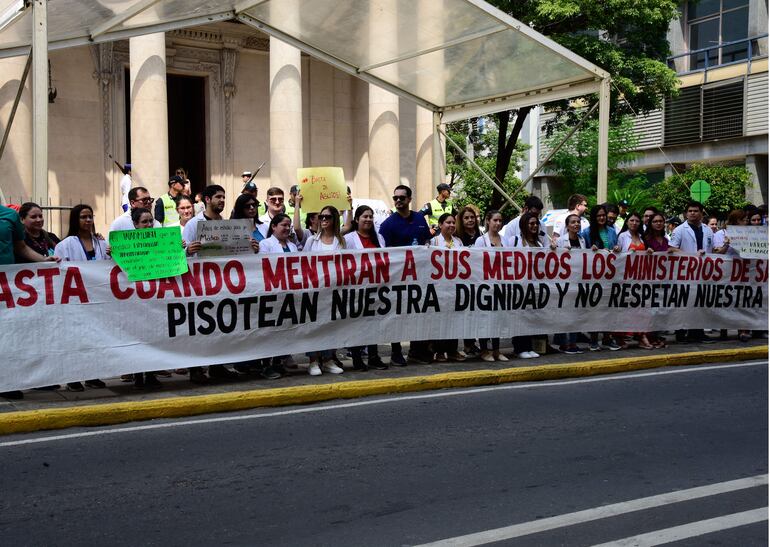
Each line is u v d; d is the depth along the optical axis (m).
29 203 8.45
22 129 16.69
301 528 4.95
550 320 11.09
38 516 5.12
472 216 10.98
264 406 8.16
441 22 12.61
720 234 13.11
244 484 5.75
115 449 6.59
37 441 6.81
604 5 21.66
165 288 8.45
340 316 9.48
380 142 20.77
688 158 34.47
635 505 5.43
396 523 5.05
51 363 7.89
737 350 11.69
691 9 34.91
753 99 32.09
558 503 5.45
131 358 8.28
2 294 7.70
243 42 21.58
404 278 9.91
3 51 12.72
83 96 19.47
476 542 4.76
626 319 11.75
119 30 12.48
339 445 6.75
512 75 14.18
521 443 6.88
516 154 34.97
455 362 10.51
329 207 9.69
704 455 6.62
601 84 13.32
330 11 12.62
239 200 9.27
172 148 22.47
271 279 9.03
